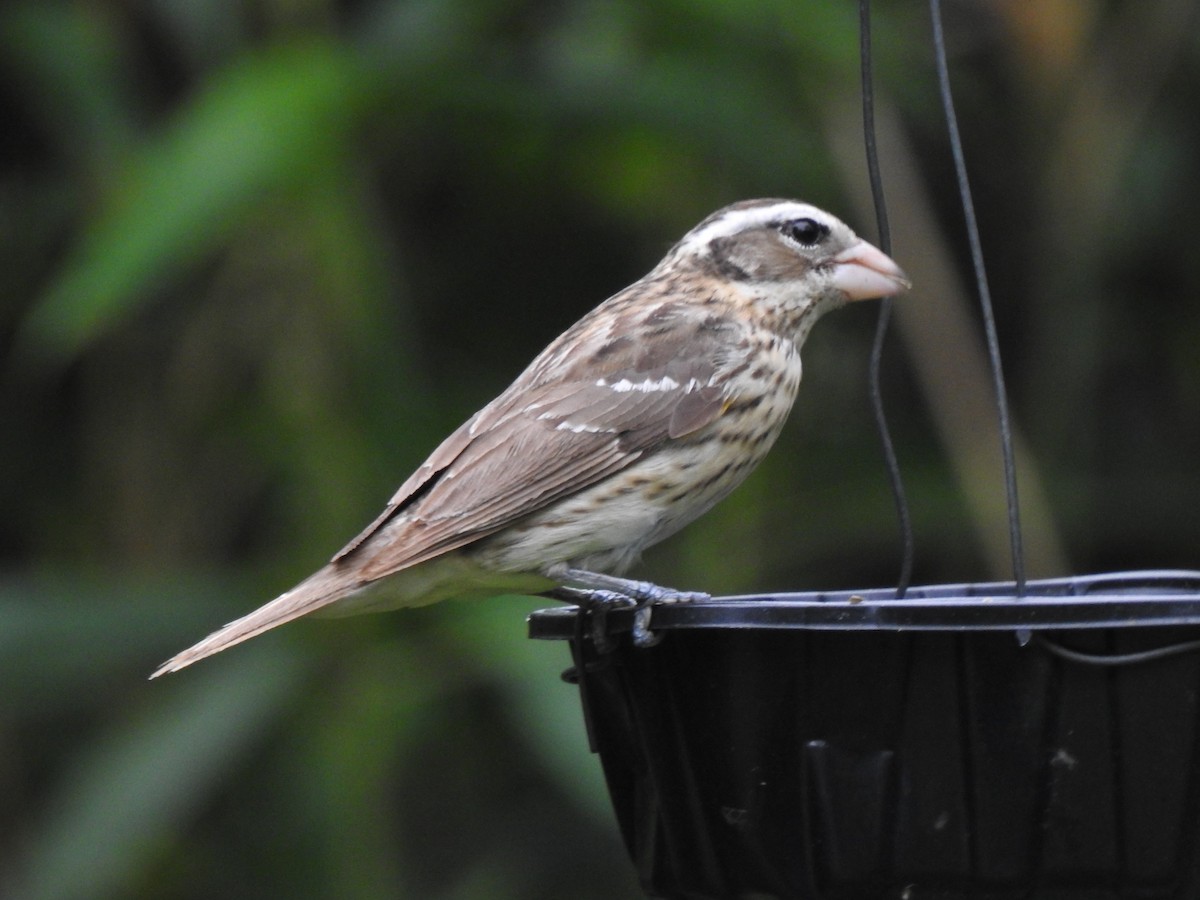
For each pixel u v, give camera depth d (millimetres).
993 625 5375
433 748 11367
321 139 9812
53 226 11469
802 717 5707
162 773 9398
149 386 11523
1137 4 11906
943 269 11125
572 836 11445
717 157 10961
